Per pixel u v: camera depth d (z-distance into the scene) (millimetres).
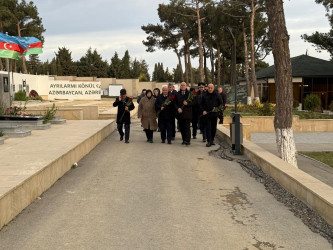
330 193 5520
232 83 56562
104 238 4508
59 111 19281
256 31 45781
